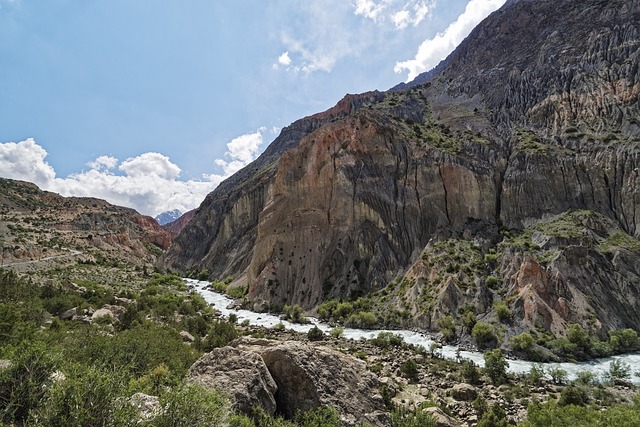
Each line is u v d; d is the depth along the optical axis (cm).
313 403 1706
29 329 2856
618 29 10438
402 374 4075
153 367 2494
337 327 6378
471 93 14100
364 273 8525
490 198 8769
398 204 9244
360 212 9381
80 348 2550
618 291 5978
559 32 12544
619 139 8175
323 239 9569
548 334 5166
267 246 10075
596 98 9394
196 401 1151
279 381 1772
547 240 6931
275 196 10938
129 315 4609
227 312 8281
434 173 9312
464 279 6669
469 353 5056
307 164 10812
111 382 1056
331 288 8544
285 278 9262
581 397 3369
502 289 6272
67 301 5259
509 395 3500
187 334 4741
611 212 7531
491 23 16950
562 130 9394
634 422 2203
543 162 8588
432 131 11300
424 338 5725
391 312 6819
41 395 1087
